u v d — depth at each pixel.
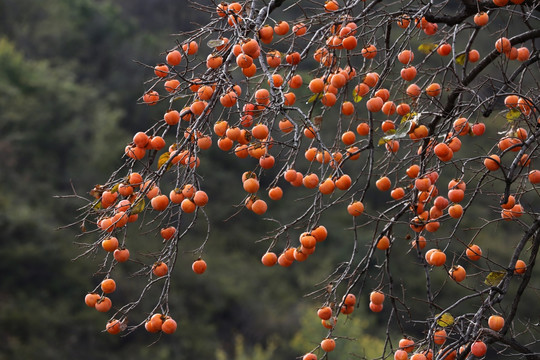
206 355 29.36
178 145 4.37
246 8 4.48
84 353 27.23
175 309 30.19
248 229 35.34
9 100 35.88
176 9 42.72
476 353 4.03
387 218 4.63
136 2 43.97
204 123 4.43
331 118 20.34
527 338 11.02
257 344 29.12
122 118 40.50
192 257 33.66
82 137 37.47
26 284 28.73
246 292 32.44
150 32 42.72
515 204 4.81
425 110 5.18
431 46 5.18
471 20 10.30
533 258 4.25
